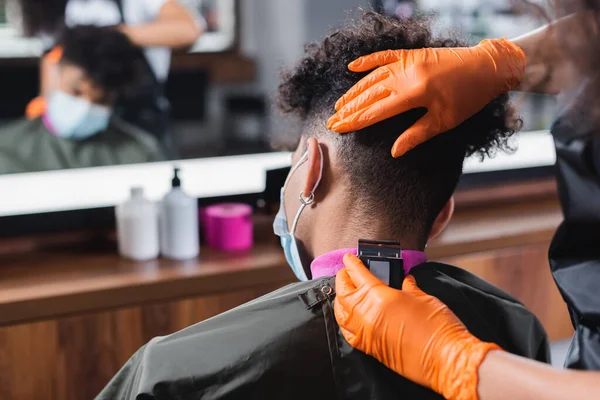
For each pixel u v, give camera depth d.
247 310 0.91
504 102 1.02
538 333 1.05
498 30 1.92
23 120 1.70
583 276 1.00
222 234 1.62
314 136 0.96
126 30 1.78
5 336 1.33
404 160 0.91
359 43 0.98
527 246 1.79
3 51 1.67
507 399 0.72
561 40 0.88
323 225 0.95
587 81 0.87
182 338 0.90
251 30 1.91
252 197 1.75
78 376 1.41
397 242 0.89
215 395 0.86
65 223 1.62
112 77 1.76
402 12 1.89
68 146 1.74
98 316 1.40
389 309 0.81
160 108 1.84
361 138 0.91
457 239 1.70
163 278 1.45
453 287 0.97
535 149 2.06
